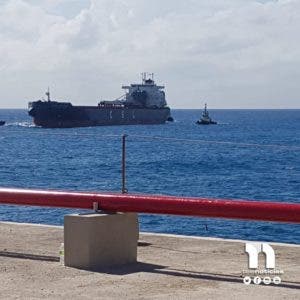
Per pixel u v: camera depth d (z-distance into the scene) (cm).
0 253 996
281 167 5059
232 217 846
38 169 4862
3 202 960
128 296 756
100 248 895
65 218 899
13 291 774
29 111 12712
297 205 822
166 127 15238
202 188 3738
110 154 6481
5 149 7081
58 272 867
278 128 14912
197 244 1066
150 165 5294
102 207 911
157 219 2220
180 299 744
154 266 909
